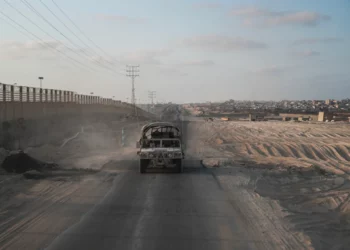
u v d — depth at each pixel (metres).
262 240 7.51
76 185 12.81
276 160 24.31
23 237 7.40
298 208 11.56
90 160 19.77
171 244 7.12
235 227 8.30
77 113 49.22
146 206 10.00
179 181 13.93
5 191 11.45
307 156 31.25
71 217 8.85
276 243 7.38
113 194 11.46
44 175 14.48
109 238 7.39
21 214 9.07
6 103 25.56
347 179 18.33
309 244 7.47
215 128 54.88
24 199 10.54
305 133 51.22
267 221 8.95
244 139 40.47
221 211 9.64
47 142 28.20
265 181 15.31
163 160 15.72
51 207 9.77
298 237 7.93
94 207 9.83
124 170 16.64
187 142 34.12
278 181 15.98
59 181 13.43
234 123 75.81
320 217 10.66
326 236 8.84
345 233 9.27
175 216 9.08
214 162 19.73
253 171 17.28
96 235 7.56
